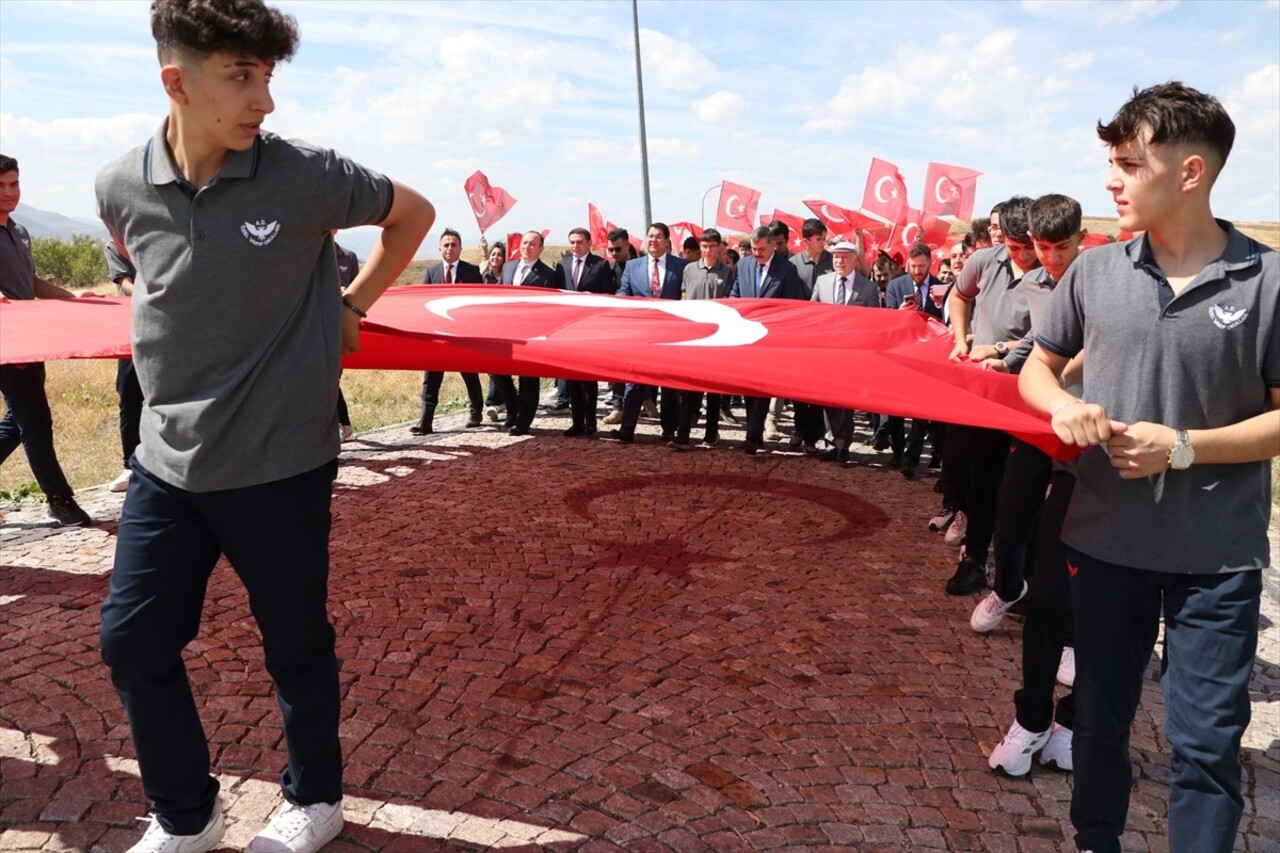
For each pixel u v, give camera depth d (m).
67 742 3.46
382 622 4.72
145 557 2.52
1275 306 2.25
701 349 3.59
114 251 6.33
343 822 3.03
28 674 3.98
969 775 3.52
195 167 2.35
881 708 4.03
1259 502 2.39
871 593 5.45
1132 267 2.44
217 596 4.89
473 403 10.20
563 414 11.25
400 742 3.57
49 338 3.57
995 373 3.46
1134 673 2.56
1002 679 4.36
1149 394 2.38
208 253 2.33
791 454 9.41
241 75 2.21
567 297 5.88
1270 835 3.20
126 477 7.00
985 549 5.45
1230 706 2.34
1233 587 2.35
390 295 5.60
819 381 3.19
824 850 3.03
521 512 6.85
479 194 12.62
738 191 13.99
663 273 9.79
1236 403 2.33
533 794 3.27
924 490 8.08
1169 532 2.39
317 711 2.74
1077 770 2.69
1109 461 2.50
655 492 7.61
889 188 11.94
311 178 2.41
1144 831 3.20
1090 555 2.54
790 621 4.97
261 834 2.79
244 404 2.44
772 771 3.49
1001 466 5.27
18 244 5.49
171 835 2.75
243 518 2.51
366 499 7.05
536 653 4.45
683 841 3.04
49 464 5.98
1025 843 3.12
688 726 3.80
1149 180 2.29
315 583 2.65
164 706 2.62
